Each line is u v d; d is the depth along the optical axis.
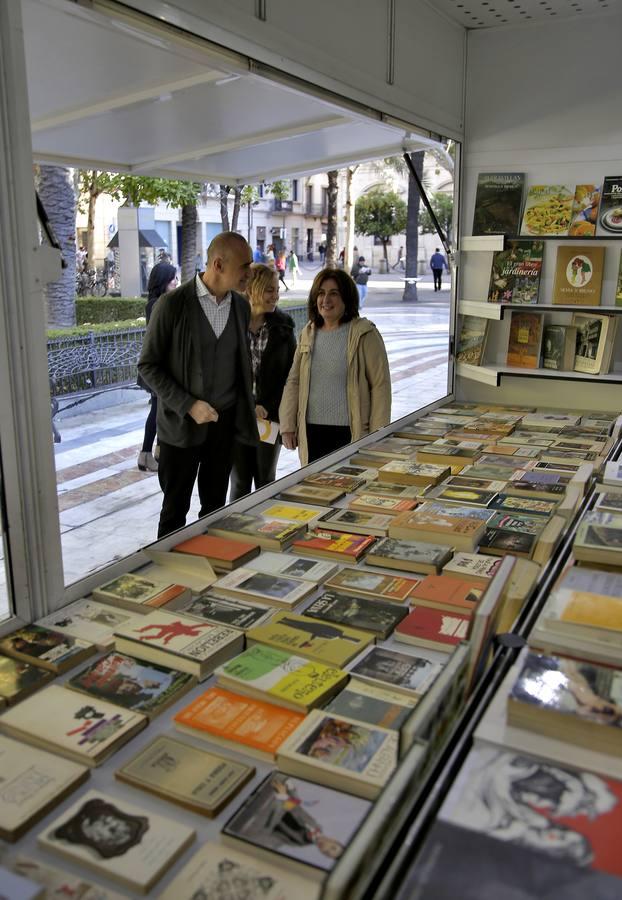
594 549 1.39
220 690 1.27
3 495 1.43
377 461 2.71
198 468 3.01
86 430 6.22
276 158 4.02
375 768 1.04
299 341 3.38
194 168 4.12
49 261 1.45
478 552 1.84
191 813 1.01
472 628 0.97
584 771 0.87
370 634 1.46
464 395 4.00
